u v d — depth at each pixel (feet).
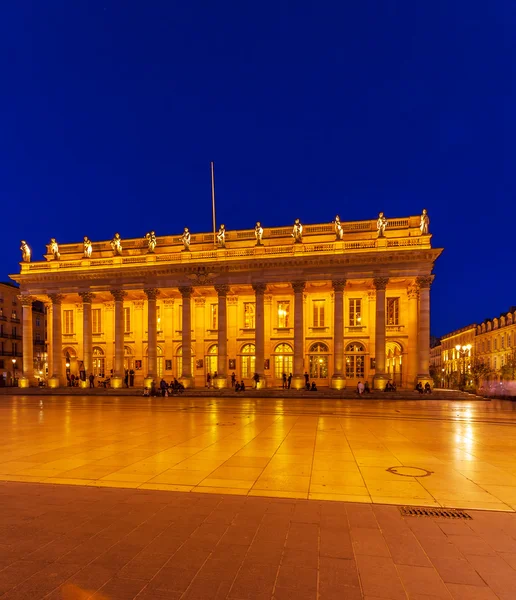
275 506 26.84
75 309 183.01
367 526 23.57
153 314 159.12
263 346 149.59
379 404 107.34
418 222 147.13
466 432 58.18
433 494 29.45
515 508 26.73
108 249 174.29
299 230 148.46
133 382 166.40
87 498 28.60
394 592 16.83
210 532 22.61
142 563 19.15
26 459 40.73
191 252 156.87
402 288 155.63
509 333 252.62
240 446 47.11
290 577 17.92
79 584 17.37
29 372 170.60
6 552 20.34
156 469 36.52
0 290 232.94
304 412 85.87
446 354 376.07
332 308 158.51
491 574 18.31
